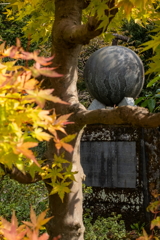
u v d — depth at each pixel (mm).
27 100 839
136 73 4258
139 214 3848
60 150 2119
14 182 3670
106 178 4105
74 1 2096
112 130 4109
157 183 3895
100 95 4305
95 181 4172
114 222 3652
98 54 4324
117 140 4074
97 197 4117
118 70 4164
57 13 2111
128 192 3957
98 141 4191
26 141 867
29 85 824
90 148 4242
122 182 4008
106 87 4199
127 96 4293
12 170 1679
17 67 842
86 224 3572
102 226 3586
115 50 4289
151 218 3766
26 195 3615
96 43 8422
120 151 4055
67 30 1973
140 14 2510
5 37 7559
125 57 4234
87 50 8906
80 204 2197
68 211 2125
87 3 2180
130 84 4223
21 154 883
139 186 3916
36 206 3525
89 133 4254
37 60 841
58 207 2129
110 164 4094
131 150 3996
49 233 2170
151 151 3938
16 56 845
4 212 3373
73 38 1938
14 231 769
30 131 993
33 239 829
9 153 838
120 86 4191
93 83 4281
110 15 1594
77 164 2191
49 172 1839
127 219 3889
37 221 944
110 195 4051
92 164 4211
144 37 9727
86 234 3324
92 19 1659
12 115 836
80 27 1844
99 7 1571
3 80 802
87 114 1907
